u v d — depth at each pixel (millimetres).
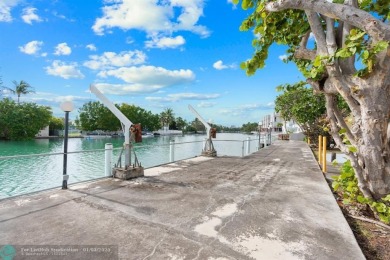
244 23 3885
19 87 45062
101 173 13836
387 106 2865
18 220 3205
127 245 2600
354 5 2945
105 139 49125
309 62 3932
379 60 2633
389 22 2932
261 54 3938
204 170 7109
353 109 3096
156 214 3508
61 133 53000
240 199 4297
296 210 3766
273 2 3064
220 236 2846
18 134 39312
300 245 2662
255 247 2604
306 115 16906
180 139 53281
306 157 10609
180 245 2613
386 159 3031
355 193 3725
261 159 9789
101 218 3322
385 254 2664
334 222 3309
